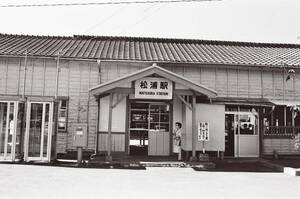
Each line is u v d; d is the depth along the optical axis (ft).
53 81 48.01
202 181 29.48
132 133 47.78
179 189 25.44
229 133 49.01
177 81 40.34
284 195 24.18
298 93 51.72
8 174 29.71
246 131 49.34
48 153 38.52
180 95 41.65
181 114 48.32
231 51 59.47
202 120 45.65
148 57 50.03
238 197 23.13
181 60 48.83
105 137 47.19
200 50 58.70
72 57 47.50
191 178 31.04
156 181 28.81
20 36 61.11
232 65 49.32
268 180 30.96
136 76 39.93
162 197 22.41
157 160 41.98
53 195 21.99
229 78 50.80
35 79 47.85
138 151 47.50
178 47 60.44
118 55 50.55
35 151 41.60
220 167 39.86
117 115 47.44
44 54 47.91
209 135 45.39
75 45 56.54
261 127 49.19
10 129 41.42
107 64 48.93
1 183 25.61
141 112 48.16
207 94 40.65
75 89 48.19
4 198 20.83
